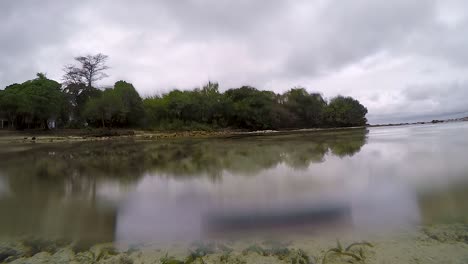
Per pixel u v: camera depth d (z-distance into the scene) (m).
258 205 6.31
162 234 4.91
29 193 7.99
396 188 7.22
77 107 49.91
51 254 4.24
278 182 8.48
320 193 7.07
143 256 4.06
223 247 4.29
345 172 9.60
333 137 29.73
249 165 11.97
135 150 20.02
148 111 52.75
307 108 73.38
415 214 5.32
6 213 6.21
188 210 6.21
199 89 64.12
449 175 8.18
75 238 4.84
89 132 40.44
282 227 4.99
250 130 59.06
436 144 16.94
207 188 8.10
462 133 26.03
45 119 42.56
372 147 17.45
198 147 21.47
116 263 3.87
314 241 4.37
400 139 22.36
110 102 41.34
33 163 14.18
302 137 31.30
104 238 4.80
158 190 8.13
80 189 8.46
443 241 4.13
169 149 20.28
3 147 23.66
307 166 11.20
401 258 3.71
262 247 4.23
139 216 5.92
